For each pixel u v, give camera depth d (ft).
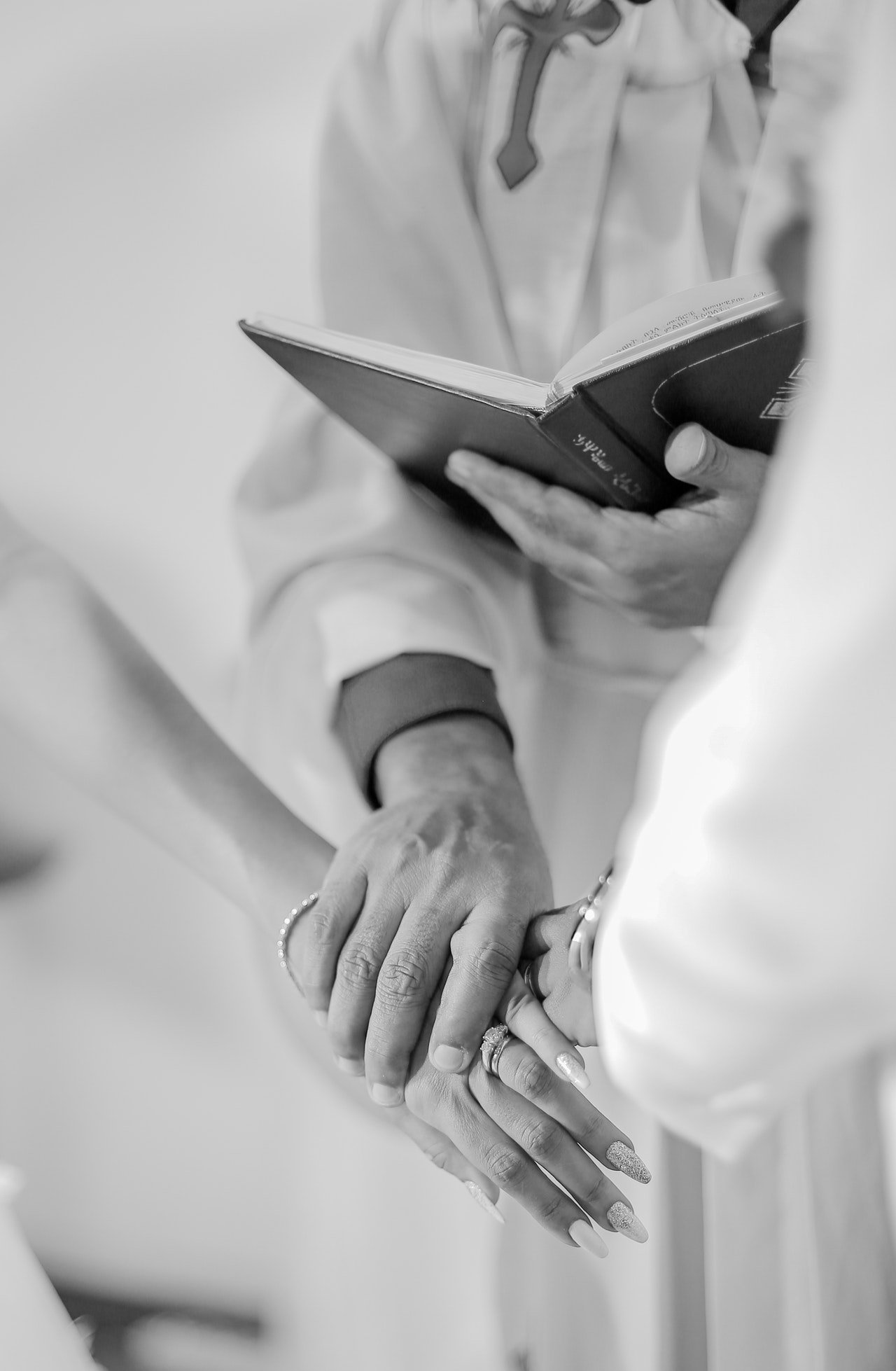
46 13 6.26
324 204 3.78
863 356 1.31
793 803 1.41
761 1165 3.26
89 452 6.21
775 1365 3.31
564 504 3.15
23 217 6.27
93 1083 5.53
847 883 1.43
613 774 4.02
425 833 3.05
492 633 3.80
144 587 6.08
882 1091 2.99
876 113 1.32
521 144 3.70
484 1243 4.12
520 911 2.90
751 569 1.57
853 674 1.34
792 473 1.47
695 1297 3.73
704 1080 1.70
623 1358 3.82
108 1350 5.21
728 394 2.79
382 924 2.95
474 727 3.42
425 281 3.76
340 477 3.83
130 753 3.34
